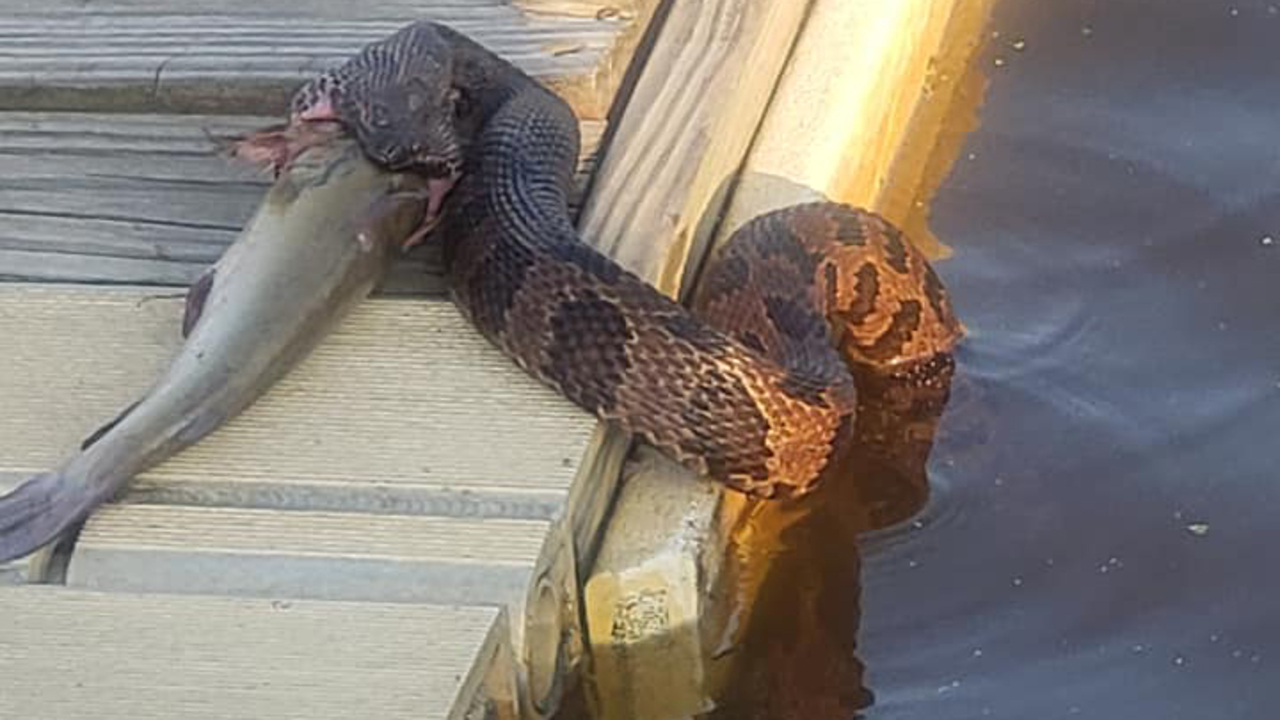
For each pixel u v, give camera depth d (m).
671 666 1.65
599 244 1.80
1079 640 1.74
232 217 1.86
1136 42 2.48
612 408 1.66
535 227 1.71
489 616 1.48
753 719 1.68
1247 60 2.44
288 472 1.59
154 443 1.58
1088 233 2.19
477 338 1.71
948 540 1.83
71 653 1.47
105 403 1.66
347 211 1.69
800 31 2.16
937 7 2.44
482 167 1.78
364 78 1.78
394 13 2.04
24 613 1.50
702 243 1.92
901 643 1.74
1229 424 1.94
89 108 1.98
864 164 2.16
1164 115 2.36
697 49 2.02
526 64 1.96
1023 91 2.41
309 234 1.67
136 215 1.87
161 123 1.96
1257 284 2.11
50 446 1.62
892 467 1.90
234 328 1.62
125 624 1.49
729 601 1.75
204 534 1.55
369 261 1.70
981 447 1.93
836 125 2.05
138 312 1.75
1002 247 2.18
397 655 1.45
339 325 1.71
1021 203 2.24
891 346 1.98
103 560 1.54
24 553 1.51
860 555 1.81
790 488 1.71
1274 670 1.71
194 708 1.42
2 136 1.96
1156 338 2.05
